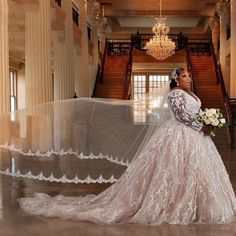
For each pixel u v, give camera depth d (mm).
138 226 4848
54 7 15617
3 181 7758
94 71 27375
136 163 5320
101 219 4961
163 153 5172
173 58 28078
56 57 17594
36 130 8750
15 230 4723
